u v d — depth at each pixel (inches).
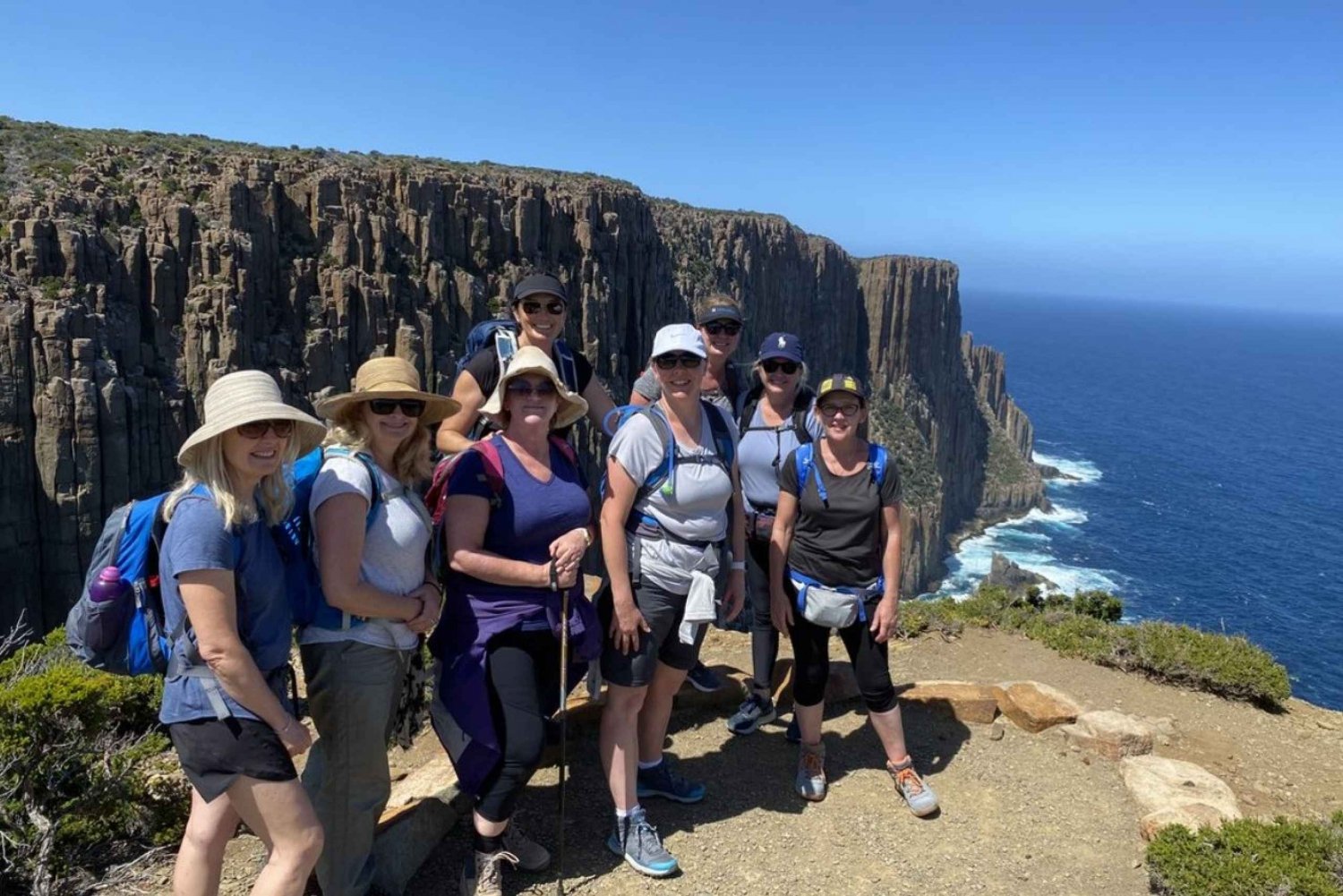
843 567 216.8
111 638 137.3
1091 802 237.9
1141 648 337.7
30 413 1727.4
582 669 196.4
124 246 1941.4
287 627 148.8
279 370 2170.3
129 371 1915.6
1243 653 327.3
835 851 208.1
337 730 162.7
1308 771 270.2
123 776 195.2
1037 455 6122.1
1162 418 7854.3
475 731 170.7
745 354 4116.6
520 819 209.5
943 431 5477.4
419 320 2422.5
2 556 1688.0
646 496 188.7
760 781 237.8
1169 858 199.0
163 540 135.1
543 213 2802.7
